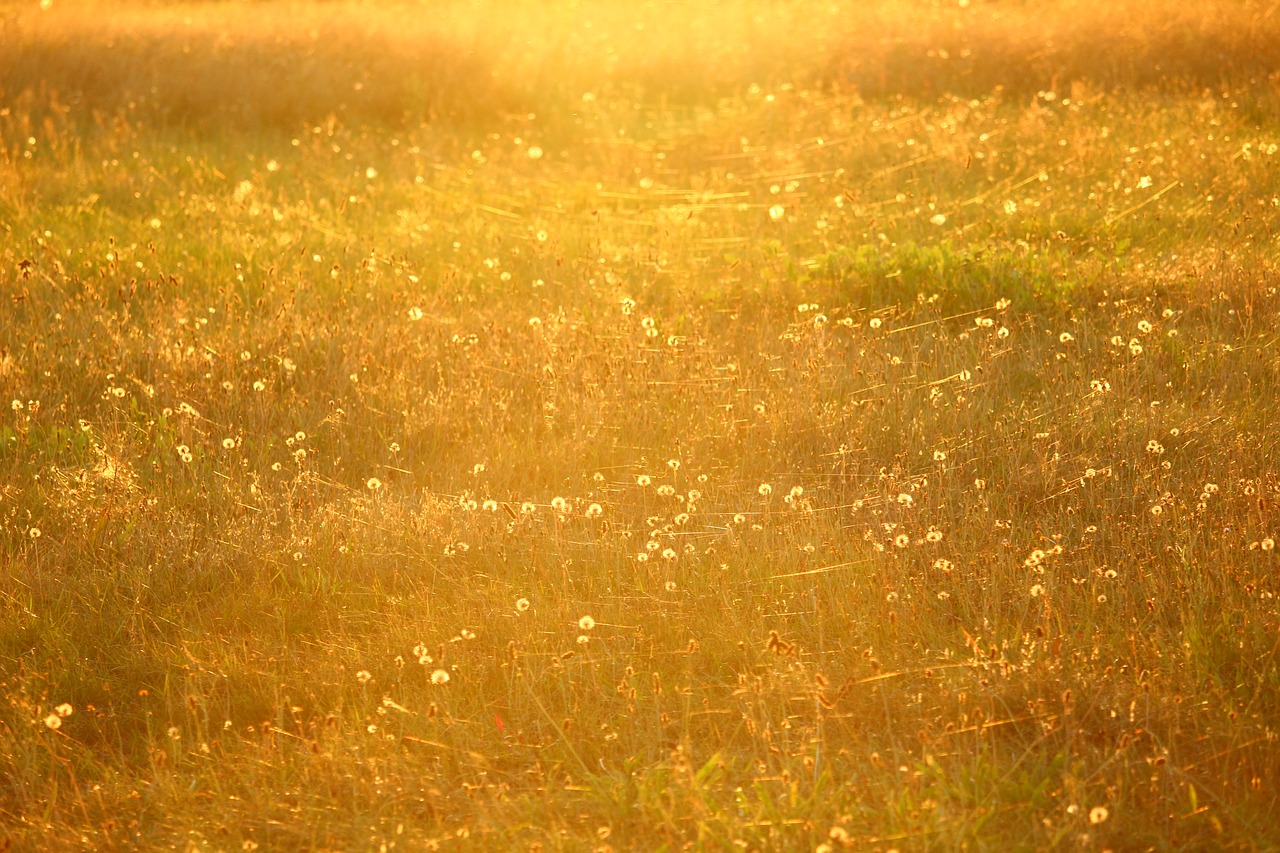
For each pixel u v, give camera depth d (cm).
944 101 4875
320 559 1748
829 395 2242
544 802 1210
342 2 6812
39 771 1319
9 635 1578
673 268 3203
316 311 2739
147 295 2931
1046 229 3231
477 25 6016
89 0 6694
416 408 2270
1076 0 5662
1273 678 1312
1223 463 1844
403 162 4509
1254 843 1081
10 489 1962
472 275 3131
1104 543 1673
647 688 1408
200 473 2048
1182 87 4628
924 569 1603
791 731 1311
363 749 1300
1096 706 1289
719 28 6259
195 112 5166
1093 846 1065
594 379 2334
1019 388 2231
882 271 2870
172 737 1324
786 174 4175
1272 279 2552
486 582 1684
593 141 4803
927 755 1187
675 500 1931
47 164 4288
